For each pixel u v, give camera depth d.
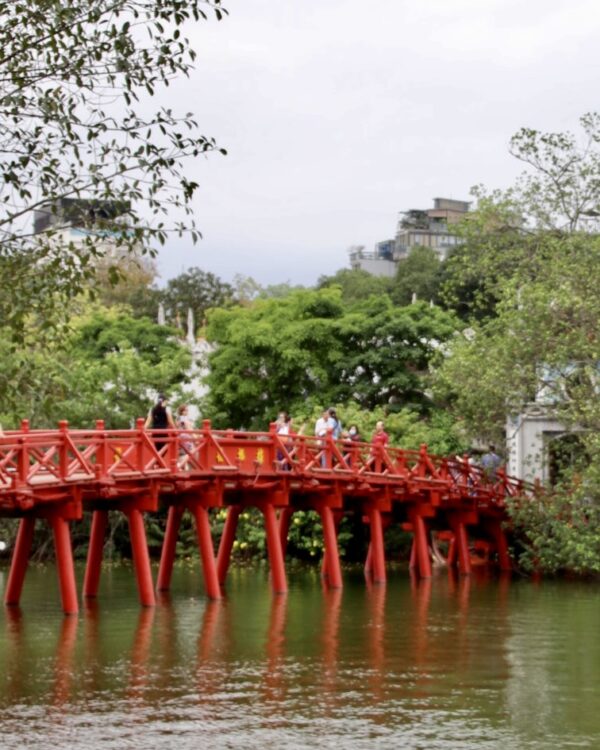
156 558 47.28
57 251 18.00
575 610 31.48
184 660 23.27
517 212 43.09
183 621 28.58
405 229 127.75
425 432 45.44
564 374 37.50
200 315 82.94
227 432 33.22
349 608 31.52
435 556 47.47
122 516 45.88
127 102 17.72
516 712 19.16
